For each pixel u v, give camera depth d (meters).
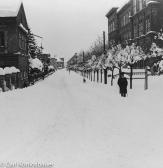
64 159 9.35
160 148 10.30
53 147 10.77
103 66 48.94
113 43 70.19
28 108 20.81
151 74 49.69
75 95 30.58
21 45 55.88
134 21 74.69
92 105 22.48
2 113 18.42
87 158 9.42
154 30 61.03
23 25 58.69
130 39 73.50
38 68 74.50
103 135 12.51
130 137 11.99
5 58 51.56
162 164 8.72
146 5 63.84
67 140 11.80
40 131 13.48
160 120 15.05
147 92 27.78
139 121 15.19
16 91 36.22
